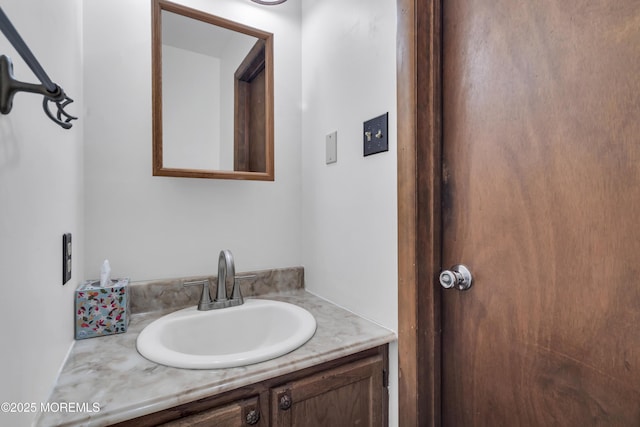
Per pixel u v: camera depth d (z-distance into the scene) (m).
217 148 1.16
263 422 0.72
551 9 0.63
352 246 1.07
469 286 0.80
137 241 1.06
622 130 0.53
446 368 0.86
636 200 0.52
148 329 0.87
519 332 0.70
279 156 1.32
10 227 0.43
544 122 0.64
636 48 0.51
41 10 0.57
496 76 0.73
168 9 1.08
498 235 0.73
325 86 1.21
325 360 0.78
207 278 1.14
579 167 0.59
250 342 1.05
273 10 1.30
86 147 0.98
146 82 1.07
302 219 1.37
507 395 0.72
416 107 0.83
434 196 0.86
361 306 1.03
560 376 0.63
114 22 1.02
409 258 0.85
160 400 0.59
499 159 0.73
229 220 1.22
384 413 0.91
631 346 0.53
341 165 1.12
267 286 1.27
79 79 0.92
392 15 0.90
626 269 0.53
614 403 0.55
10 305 0.43
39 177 0.55
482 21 0.76
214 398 0.67
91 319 0.85
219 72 1.17
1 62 0.39
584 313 0.59
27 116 0.50
